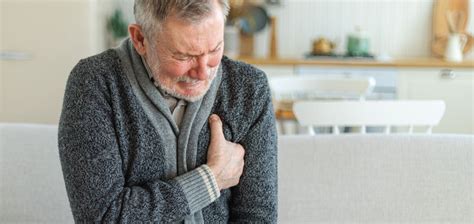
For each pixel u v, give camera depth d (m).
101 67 1.15
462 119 3.91
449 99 3.92
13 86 3.73
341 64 4.00
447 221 1.57
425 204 1.59
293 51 4.48
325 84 3.12
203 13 0.99
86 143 1.08
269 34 4.45
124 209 1.08
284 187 1.63
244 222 1.24
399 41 4.40
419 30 4.37
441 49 4.28
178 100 1.17
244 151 1.23
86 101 1.11
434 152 1.63
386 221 1.58
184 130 1.17
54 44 3.68
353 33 4.23
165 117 1.16
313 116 1.95
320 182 1.63
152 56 1.07
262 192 1.24
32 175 1.64
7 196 1.62
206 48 1.02
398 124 1.95
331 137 1.71
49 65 3.70
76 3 3.64
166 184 1.12
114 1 4.11
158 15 1.00
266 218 1.24
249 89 1.22
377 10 4.39
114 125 1.12
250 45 4.44
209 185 1.15
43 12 3.64
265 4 4.44
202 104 1.19
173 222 1.11
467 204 1.58
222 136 1.19
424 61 3.98
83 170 1.08
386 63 3.94
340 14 4.43
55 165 1.65
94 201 1.08
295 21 4.46
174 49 1.01
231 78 1.22
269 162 1.24
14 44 3.68
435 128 3.91
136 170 1.14
